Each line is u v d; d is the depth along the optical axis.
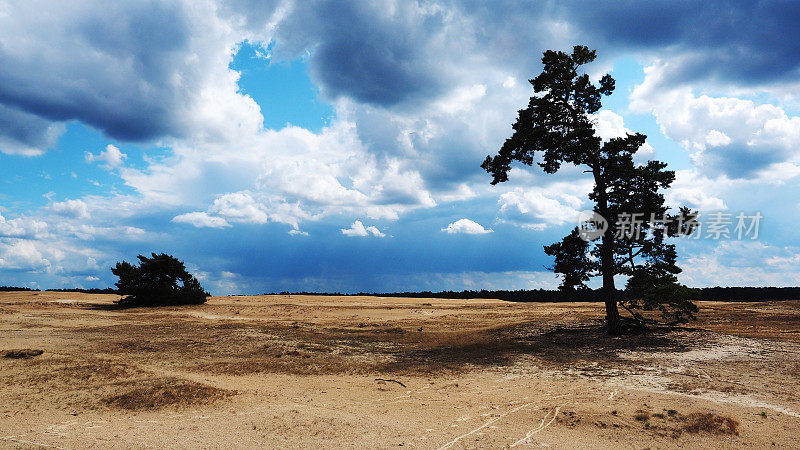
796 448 7.44
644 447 7.55
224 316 39.06
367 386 12.79
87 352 17.72
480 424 8.88
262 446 7.40
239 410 9.61
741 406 10.07
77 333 23.95
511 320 33.56
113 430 8.19
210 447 7.32
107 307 46.03
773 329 24.67
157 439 7.67
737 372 13.93
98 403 10.02
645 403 10.28
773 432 8.23
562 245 23.30
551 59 24.58
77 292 66.12
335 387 12.62
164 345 20.30
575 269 23.23
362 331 27.58
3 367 13.49
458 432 8.34
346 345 21.36
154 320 33.84
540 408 9.94
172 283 49.94
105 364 14.12
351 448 7.36
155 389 10.98
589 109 24.95
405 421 9.07
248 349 19.55
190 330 26.20
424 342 22.66
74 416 9.16
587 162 23.86
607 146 22.91
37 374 12.57
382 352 19.45
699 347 18.64
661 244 22.42
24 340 20.28
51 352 16.38
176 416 9.16
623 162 23.05
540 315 37.91
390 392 11.99
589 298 73.94
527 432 8.37
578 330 24.59
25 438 7.63
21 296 53.72
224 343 21.12
